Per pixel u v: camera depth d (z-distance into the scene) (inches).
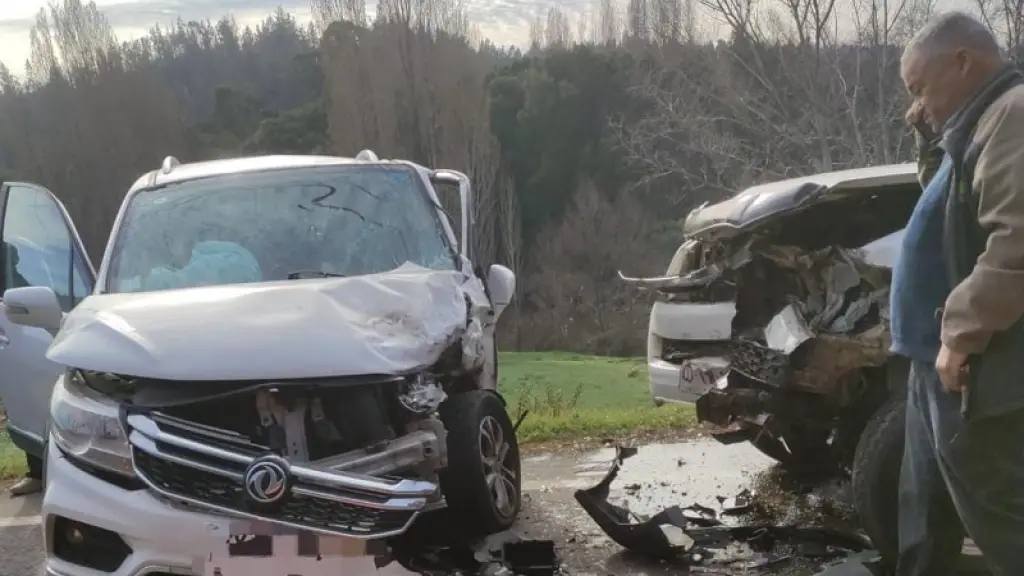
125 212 194.2
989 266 106.8
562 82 1692.9
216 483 129.9
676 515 181.2
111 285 179.3
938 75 117.3
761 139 567.2
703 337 201.8
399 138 1552.7
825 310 178.1
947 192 119.1
